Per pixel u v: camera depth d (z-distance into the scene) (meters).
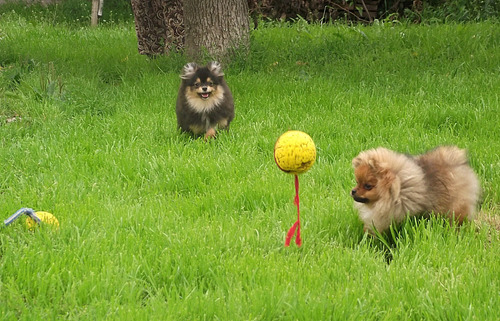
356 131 8.42
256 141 8.10
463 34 14.12
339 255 4.96
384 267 4.81
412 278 4.51
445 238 5.21
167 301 4.29
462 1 18.48
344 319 4.06
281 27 18.95
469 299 4.23
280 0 20.72
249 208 6.17
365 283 4.52
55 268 4.61
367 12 19.72
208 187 6.63
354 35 14.95
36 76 11.36
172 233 5.34
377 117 8.95
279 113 9.46
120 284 4.48
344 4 20.19
